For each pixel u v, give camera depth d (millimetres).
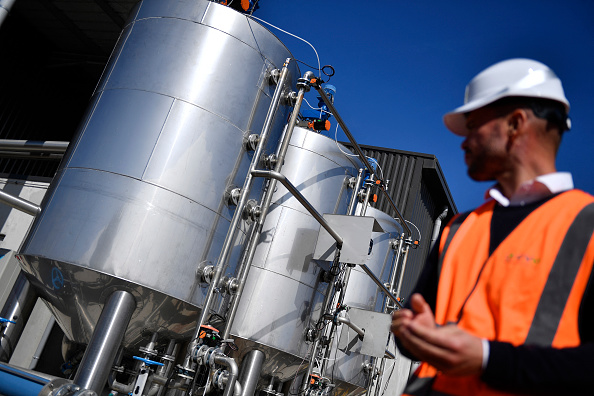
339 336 7035
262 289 5172
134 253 3490
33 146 6645
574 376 777
